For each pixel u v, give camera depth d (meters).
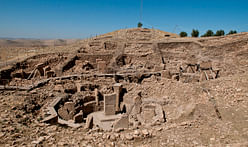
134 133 9.37
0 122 9.70
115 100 17.39
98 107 18.92
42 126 10.27
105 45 36.50
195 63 25.64
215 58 28.92
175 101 16.66
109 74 23.69
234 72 23.59
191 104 14.03
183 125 10.78
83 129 10.52
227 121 10.76
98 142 8.64
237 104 12.66
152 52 32.88
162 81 21.12
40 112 13.85
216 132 9.63
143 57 32.28
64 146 7.94
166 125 11.59
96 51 33.91
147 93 19.61
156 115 14.50
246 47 27.81
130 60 32.47
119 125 12.16
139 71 25.62
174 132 9.98
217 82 17.16
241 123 10.19
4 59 31.47
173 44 34.03
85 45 38.09
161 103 16.89
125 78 23.70
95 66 30.53
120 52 32.91
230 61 26.84
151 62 31.14
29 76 24.33
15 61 27.66
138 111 16.73
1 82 20.59
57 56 30.64
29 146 7.55
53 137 8.95
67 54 31.75
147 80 22.70
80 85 19.70
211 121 11.09
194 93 16.48
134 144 8.75
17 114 11.40
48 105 15.09
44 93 16.89
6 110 11.71
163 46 34.50
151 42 35.47
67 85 20.02
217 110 12.44
